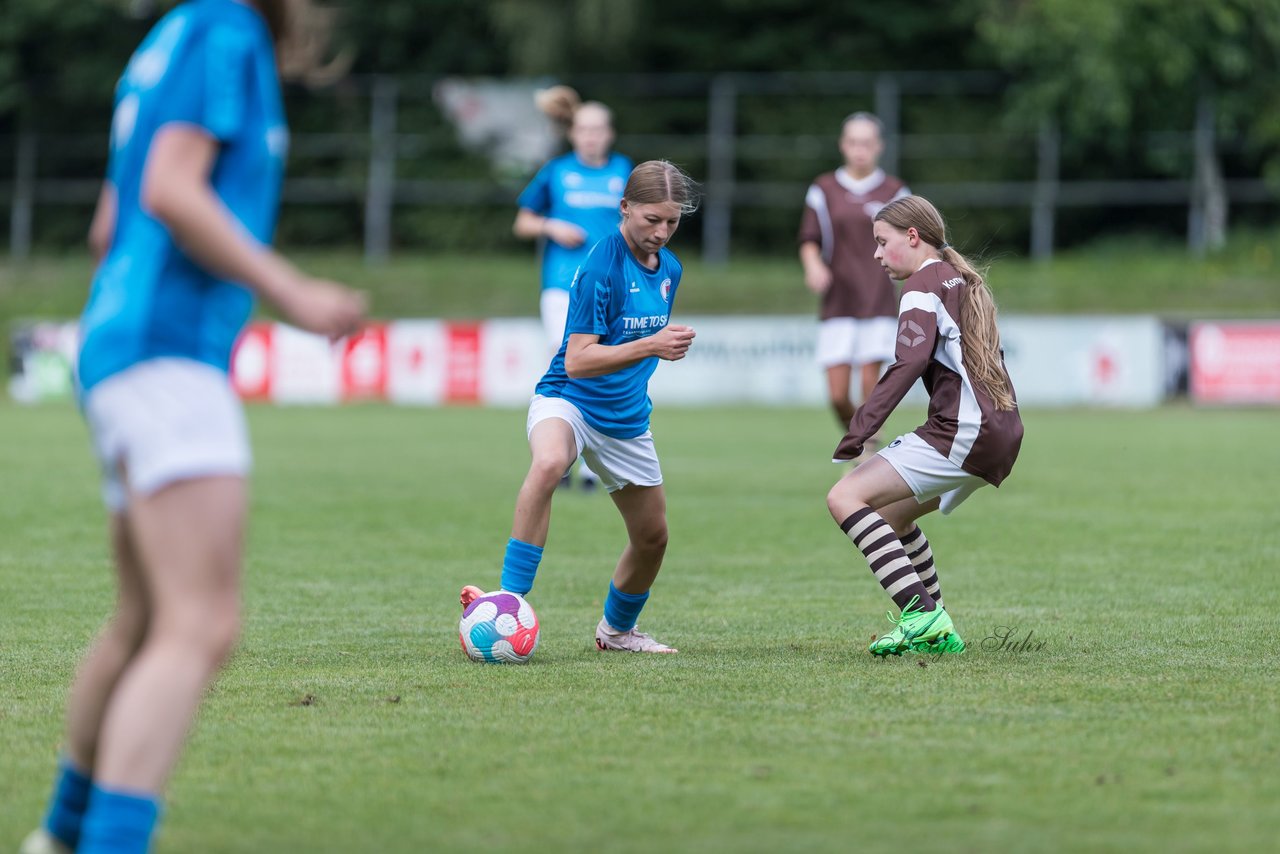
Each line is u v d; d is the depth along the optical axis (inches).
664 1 5083.7
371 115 5073.8
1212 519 1374.3
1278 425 2637.8
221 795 508.7
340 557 1164.5
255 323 3486.7
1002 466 784.3
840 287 1628.9
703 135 5029.5
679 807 492.7
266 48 427.5
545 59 4881.9
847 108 4933.6
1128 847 450.6
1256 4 4439.0
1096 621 872.3
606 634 803.4
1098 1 4387.3
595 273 777.6
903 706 641.0
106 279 419.5
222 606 409.7
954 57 5113.2
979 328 783.7
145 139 416.2
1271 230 4544.8
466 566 1121.4
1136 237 4724.4
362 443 2317.9
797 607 944.9
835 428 2650.1
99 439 418.9
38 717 627.8
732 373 3356.3
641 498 789.9
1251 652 768.9
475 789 515.2
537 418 792.3
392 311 4148.6
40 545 1227.2
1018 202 4635.8
